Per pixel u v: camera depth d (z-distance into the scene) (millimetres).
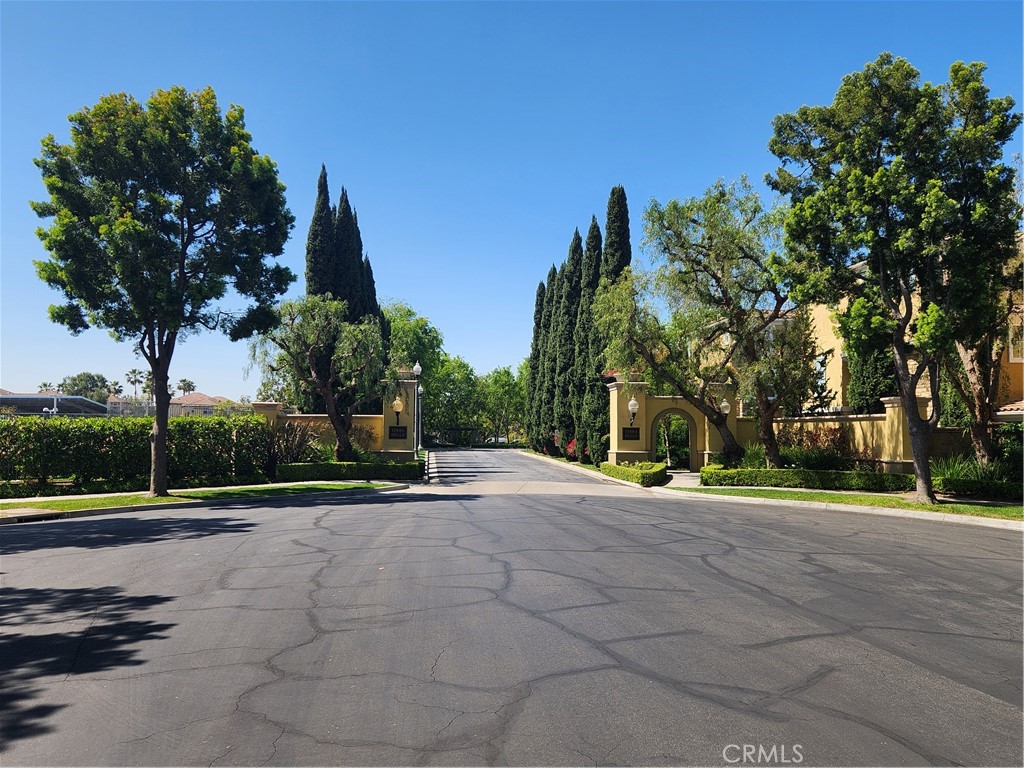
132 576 8523
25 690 4785
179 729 4141
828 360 31125
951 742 3977
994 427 21250
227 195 20797
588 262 41969
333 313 28469
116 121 19469
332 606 6969
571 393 43625
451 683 4848
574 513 15555
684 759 3740
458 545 10672
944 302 17344
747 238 22922
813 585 8047
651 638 5887
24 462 22000
